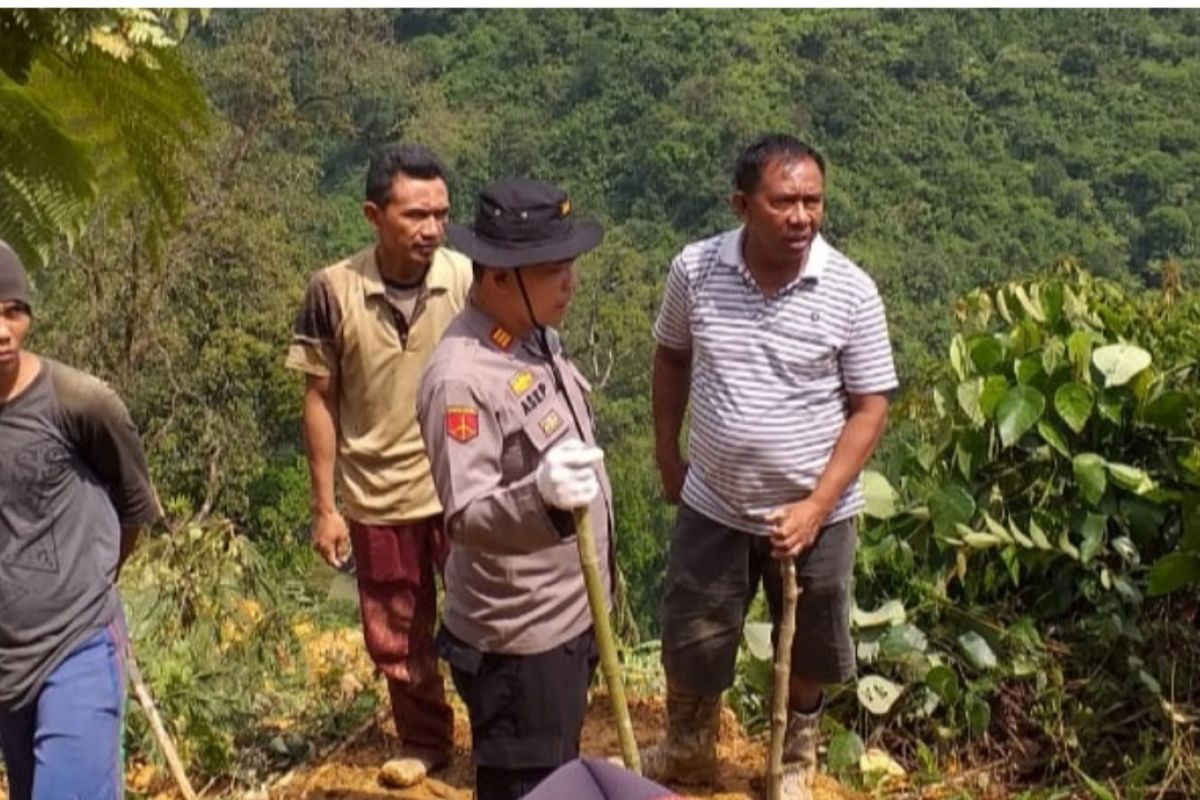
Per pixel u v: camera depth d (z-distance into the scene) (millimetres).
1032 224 47219
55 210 4703
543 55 56062
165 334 19562
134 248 18031
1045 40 58344
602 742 5094
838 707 5199
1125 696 5035
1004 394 5160
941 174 49719
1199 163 50656
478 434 3352
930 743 5156
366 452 4535
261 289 20750
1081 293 5633
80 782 3584
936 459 5391
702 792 4617
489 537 3312
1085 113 53781
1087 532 5117
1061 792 4832
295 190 22734
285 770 5039
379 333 4453
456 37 58781
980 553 5266
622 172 51000
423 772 4734
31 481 3566
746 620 5121
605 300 32750
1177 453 5215
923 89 53906
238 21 27172
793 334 4078
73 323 19062
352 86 33688
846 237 45125
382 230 4398
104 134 4906
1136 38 58062
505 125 51406
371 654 4652
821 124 51625
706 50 54062
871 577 5258
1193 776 4730
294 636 5762
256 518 20594
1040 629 5234
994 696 5180
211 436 19969
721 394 4156
